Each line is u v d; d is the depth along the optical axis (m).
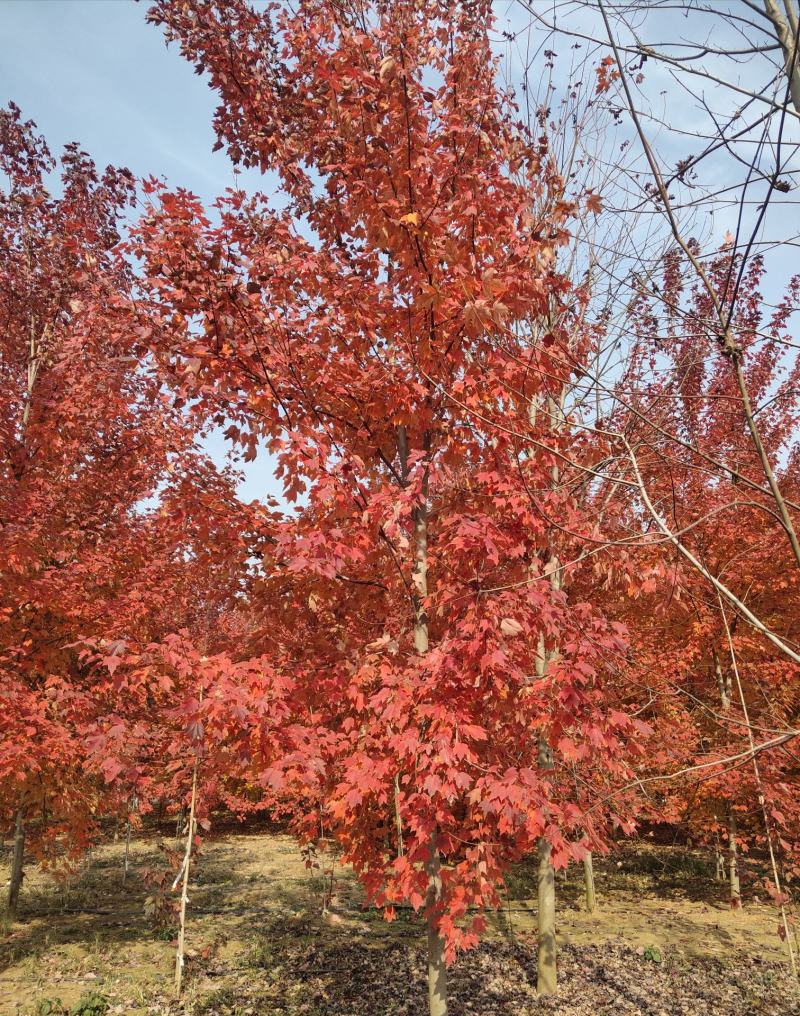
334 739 4.39
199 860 14.80
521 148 5.10
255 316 4.50
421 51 4.91
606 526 5.34
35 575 7.82
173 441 5.12
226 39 4.69
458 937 4.07
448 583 4.90
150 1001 6.62
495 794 3.78
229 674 4.01
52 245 8.91
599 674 4.45
